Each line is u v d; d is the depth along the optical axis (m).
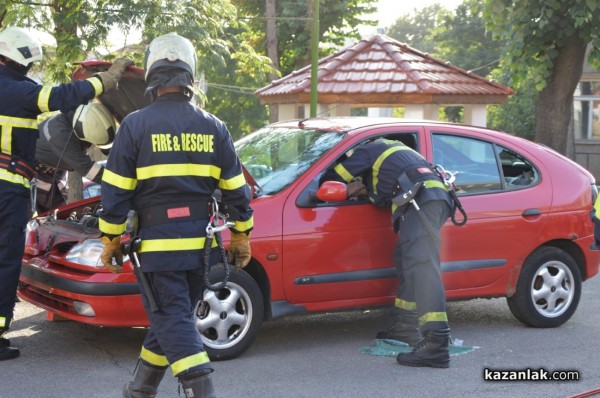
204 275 4.10
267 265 5.86
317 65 15.54
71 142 6.39
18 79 5.73
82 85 5.52
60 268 5.83
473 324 7.13
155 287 4.10
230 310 5.78
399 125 6.55
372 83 15.87
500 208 6.64
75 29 9.65
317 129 6.66
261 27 35.00
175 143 4.09
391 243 6.24
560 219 6.88
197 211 4.14
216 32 10.89
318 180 6.12
